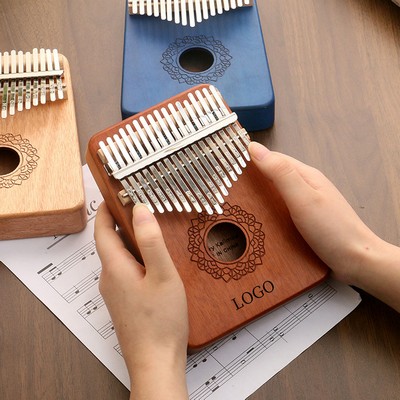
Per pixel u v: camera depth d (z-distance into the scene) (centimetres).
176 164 110
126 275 104
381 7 143
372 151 129
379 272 108
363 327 113
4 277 116
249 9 133
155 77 127
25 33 138
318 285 114
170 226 110
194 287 108
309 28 140
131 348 102
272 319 113
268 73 128
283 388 108
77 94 133
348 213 111
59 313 113
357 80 135
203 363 109
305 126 131
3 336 112
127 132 113
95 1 141
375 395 108
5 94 123
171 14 130
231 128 114
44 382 109
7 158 124
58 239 120
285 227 112
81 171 118
